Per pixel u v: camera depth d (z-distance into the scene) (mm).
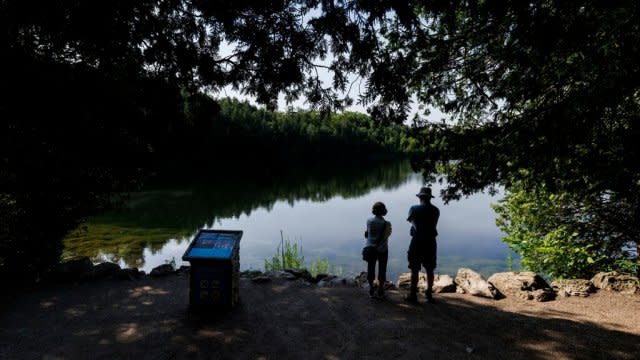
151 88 5469
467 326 5066
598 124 4633
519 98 4871
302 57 5359
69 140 7465
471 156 5434
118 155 8125
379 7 4434
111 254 15312
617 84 3666
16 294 6016
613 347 4453
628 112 4648
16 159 7305
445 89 6547
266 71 5312
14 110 6727
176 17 5727
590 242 8594
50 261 8359
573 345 4523
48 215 8133
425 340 4660
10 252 7383
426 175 5836
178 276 7086
